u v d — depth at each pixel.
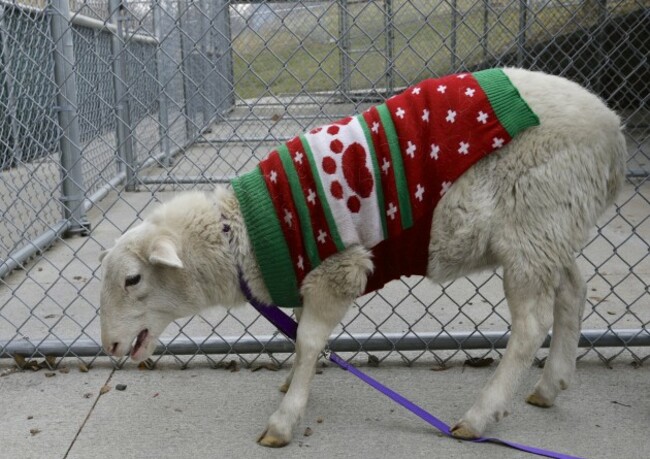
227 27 8.41
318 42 7.88
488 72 2.79
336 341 3.48
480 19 7.18
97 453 2.78
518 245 2.70
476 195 2.68
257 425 2.98
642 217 6.13
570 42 6.62
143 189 7.62
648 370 3.37
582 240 2.77
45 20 5.34
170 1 7.46
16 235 5.89
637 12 6.05
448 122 2.64
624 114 8.20
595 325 3.90
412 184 2.63
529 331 2.75
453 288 4.64
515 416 2.98
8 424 3.00
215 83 9.94
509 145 2.67
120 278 2.73
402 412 3.06
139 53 7.96
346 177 2.63
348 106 8.26
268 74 8.91
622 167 2.86
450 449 2.74
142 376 3.45
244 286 2.86
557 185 2.66
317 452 2.75
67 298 4.56
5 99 5.66
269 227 2.68
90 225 6.00
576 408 3.03
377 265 2.80
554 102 2.68
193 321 4.13
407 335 3.49
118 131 6.93
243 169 8.28
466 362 3.50
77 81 6.56
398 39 7.30
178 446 2.82
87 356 3.59
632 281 4.60
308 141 2.71
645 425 2.88
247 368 3.54
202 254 2.80
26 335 3.93
